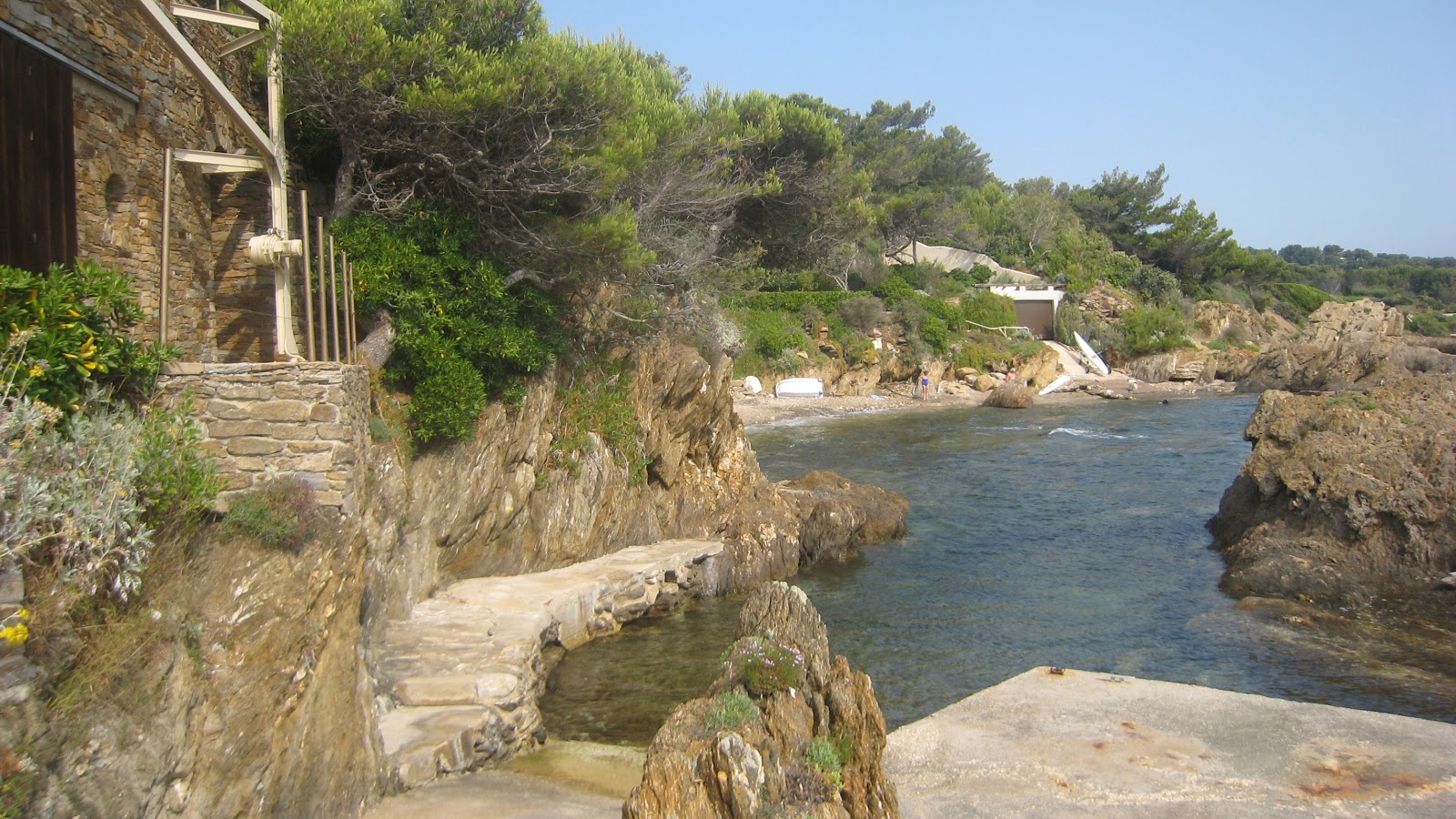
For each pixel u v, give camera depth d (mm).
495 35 15945
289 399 8867
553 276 16953
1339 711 10875
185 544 7348
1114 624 16406
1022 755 9883
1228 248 95188
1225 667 14242
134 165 10789
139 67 10961
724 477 23109
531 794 9328
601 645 15016
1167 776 9344
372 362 13492
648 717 12156
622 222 16484
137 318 8125
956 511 26156
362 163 15219
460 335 14484
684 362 21359
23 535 5805
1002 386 56438
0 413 6176
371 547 11195
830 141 29406
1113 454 35625
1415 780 9156
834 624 16672
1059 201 101625
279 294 10469
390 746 9430
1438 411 19859
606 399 18734
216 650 6828
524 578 15711
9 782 4887
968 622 16672
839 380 58875
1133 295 83188
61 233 9211
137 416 7922
